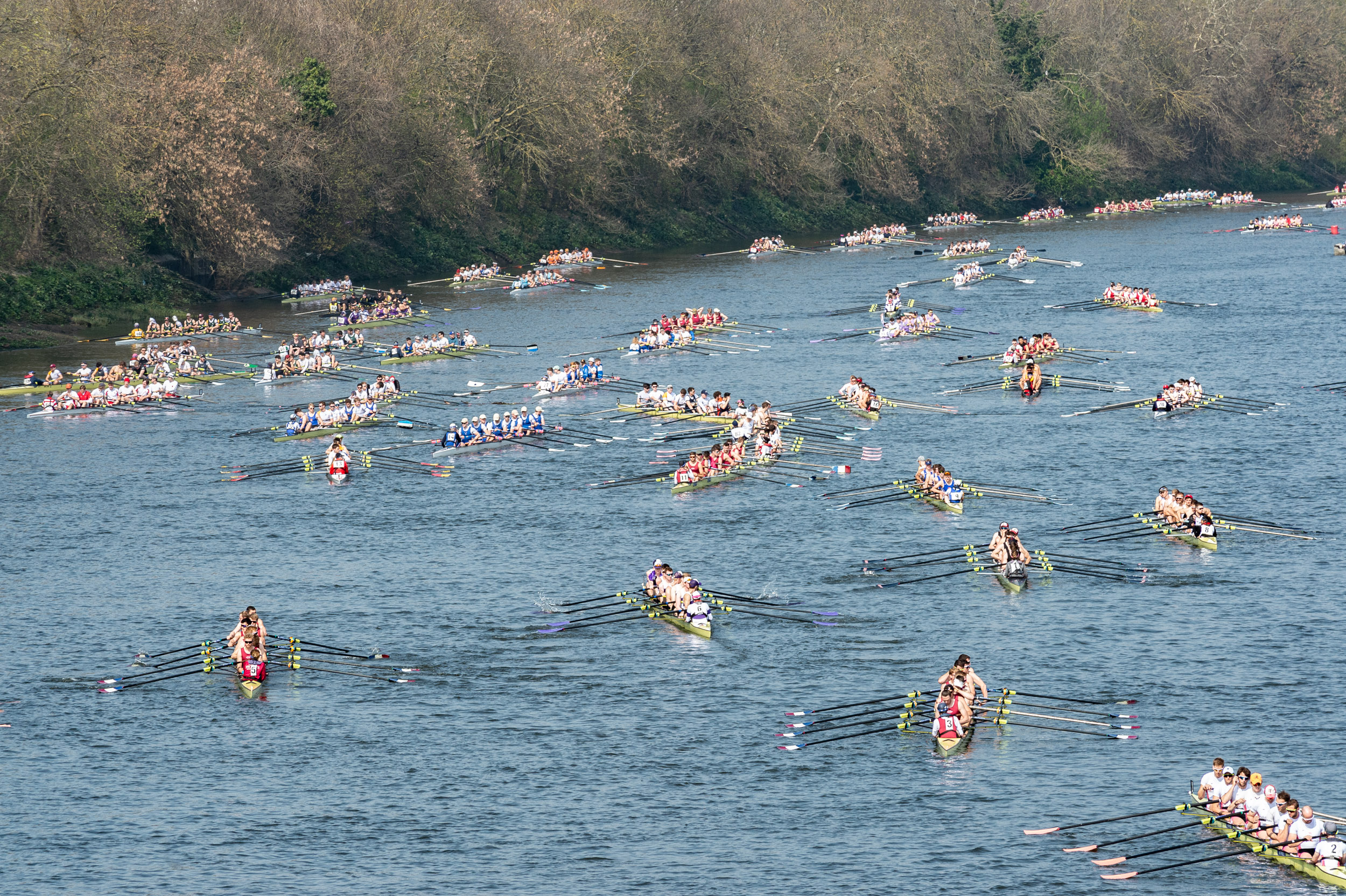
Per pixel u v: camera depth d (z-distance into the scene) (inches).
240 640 3339.1
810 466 5187.0
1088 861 2509.8
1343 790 2689.5
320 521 4645.7
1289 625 3513.8
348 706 3213.6
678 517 4591.5
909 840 2596.0
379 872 2529.5
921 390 6456.7
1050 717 3058.6
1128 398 6151.6
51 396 6466.5
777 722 3088.1
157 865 2551.7
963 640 3499.0
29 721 3142.2
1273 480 4790.8
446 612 3784.5
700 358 7465.6
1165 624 3555.6
